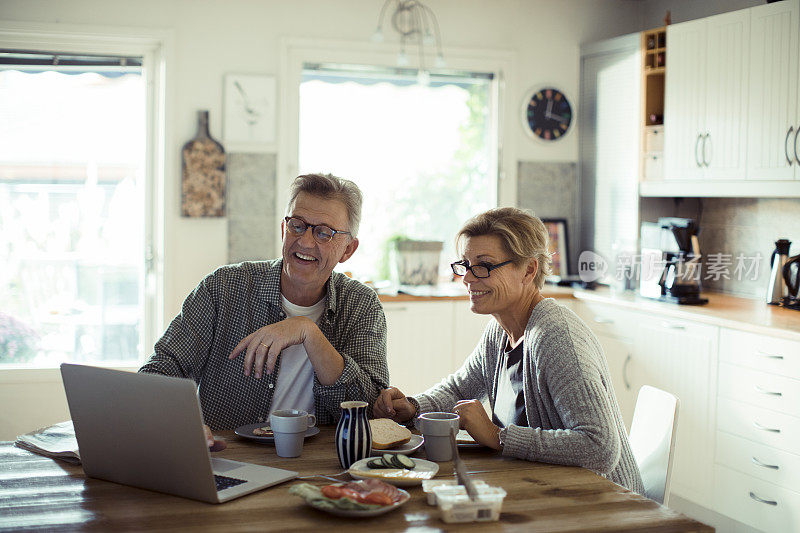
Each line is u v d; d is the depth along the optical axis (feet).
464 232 6.47
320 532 4.29
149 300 14.39
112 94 14.16
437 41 15.34
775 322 10.78
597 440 5.55
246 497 4.85
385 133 15.53
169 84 13.92
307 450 5.90
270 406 6.86
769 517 10.52
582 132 16.12
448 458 5.62
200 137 14.07
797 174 11.25
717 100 12.63
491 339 7.02
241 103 14.29
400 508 4.69
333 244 6.60
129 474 5.04
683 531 4.50
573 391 5.75
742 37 12.14
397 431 5.98
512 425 5.72
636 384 13.04
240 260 14.46
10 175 13.85
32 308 14.07
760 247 13.44
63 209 14.11
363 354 7.04
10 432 13.73
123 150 14.26
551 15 15.96
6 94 13.74
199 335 6.84
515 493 4.97
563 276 16.11
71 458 5.61
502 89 15.79
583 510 4.68
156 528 4.33
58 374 13.85
